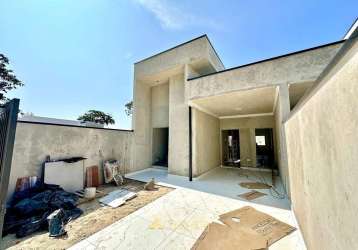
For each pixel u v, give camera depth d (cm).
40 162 433
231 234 258
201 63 677
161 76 799
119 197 432
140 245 240
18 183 382
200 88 610
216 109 798
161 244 241
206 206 379
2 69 1311
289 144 350
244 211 345
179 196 450
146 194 470
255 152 893
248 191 491
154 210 359
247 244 231
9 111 161
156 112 905
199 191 494
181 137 701
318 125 153
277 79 455
